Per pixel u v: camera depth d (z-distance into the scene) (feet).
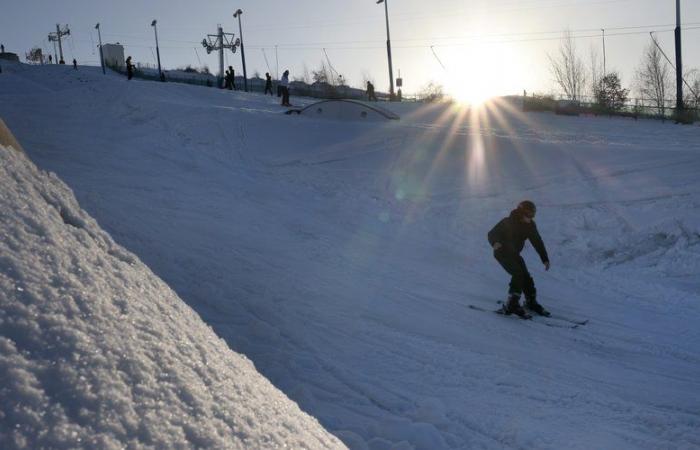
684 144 70.38
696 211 44.47
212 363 6.30
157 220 34.63
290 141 66.03
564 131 88.02
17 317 4.68
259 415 6.03
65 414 4.26
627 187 50.29
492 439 14.23
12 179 6.61
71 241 6.31
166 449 4.62
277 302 23.94
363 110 85.40
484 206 48.62
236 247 32.12
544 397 17.54
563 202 48.26
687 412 17.89
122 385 4.86
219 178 51.42
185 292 23.24
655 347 25.45
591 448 14.06
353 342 20.86
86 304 5.40
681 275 37.09
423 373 18.56
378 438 13.14
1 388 4.09
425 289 30.68
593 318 29.25
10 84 102.47
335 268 31.91
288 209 45.34
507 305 27.84
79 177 43.32
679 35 117.19
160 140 60.80
